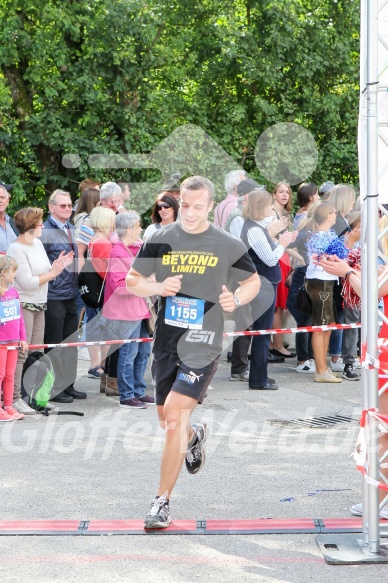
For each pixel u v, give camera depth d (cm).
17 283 814
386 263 491
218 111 1499
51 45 1407
